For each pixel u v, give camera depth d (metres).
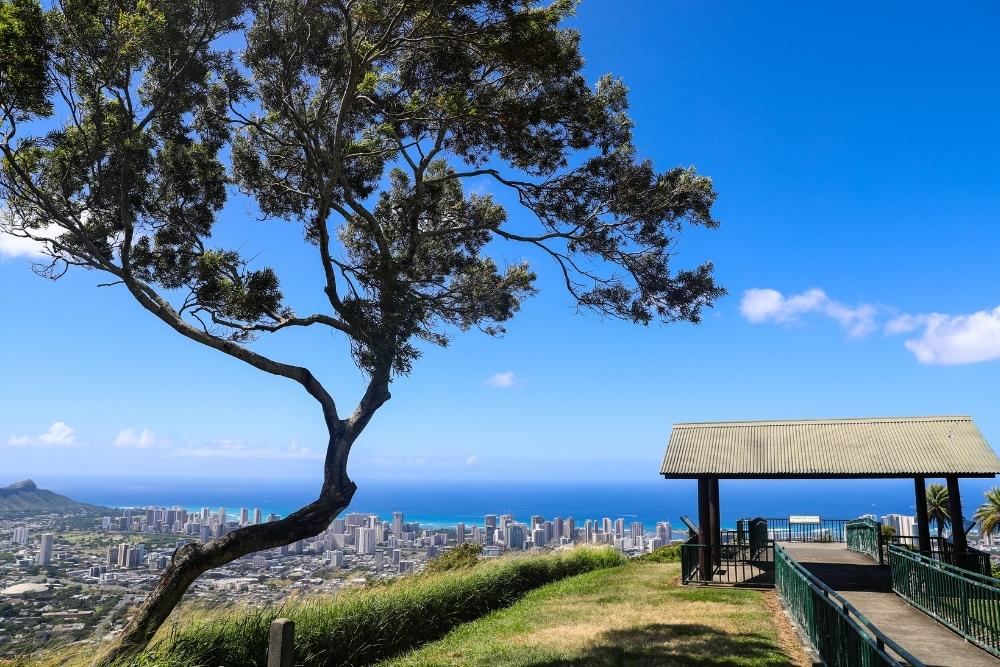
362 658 10.47
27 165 10.00
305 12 10.11
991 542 46.75
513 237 12.97
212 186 11.79
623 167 12.38
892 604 13.98
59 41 9.16
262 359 10.96
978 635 10.57
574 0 10.98
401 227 13.30
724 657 9.83
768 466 17.72
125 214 10.20
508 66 11.05
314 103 11.80
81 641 8.26
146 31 9.26
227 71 10.52
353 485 11.00
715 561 18.34
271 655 5.93
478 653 10.82
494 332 14.25
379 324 11.06
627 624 12.49
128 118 9.92
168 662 7.70
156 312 10.52
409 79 11.17
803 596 10.56
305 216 13.44
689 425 20.45
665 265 12.52
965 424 17.97
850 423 19.23
